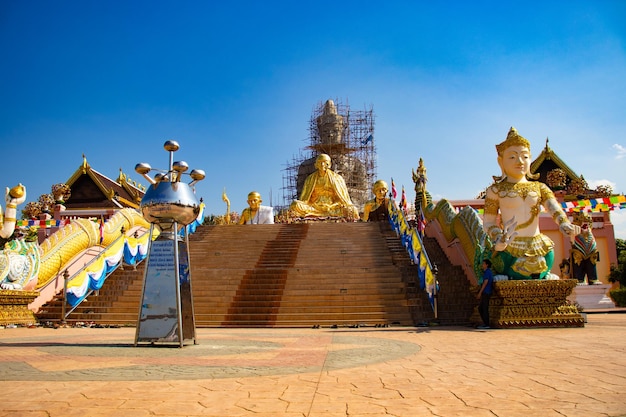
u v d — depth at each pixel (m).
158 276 10.96
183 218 11.35
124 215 26.56
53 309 19.47
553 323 14.61
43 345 10.97
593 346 9.84
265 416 4.76
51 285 20.86
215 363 8.07
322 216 39.94
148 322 10.74
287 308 17.94
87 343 11.43
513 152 15.53
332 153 58.44
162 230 11.42
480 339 11.57
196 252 24.73
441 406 5.06
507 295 14.70
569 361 7.88
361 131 59.69
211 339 12.40
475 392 5.68
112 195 42.50
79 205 42.66
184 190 11.38
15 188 18.83
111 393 5.74
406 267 20.55
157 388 6.03
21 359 8.59
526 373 6.86
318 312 17.72
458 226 20.78
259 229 28.06
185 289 11.24
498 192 15.59
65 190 33.78
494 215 15.81
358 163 57.69
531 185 15.44
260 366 7.73
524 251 15.02
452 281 20.02
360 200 55.53
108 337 13.21
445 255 23.75
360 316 17.30
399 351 9.52
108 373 7.09
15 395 5.62
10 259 18.52
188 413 4.86
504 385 6.05
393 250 23.53
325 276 20.02
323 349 10.01
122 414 4.81
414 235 20.72
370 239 25.30
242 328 16.69
